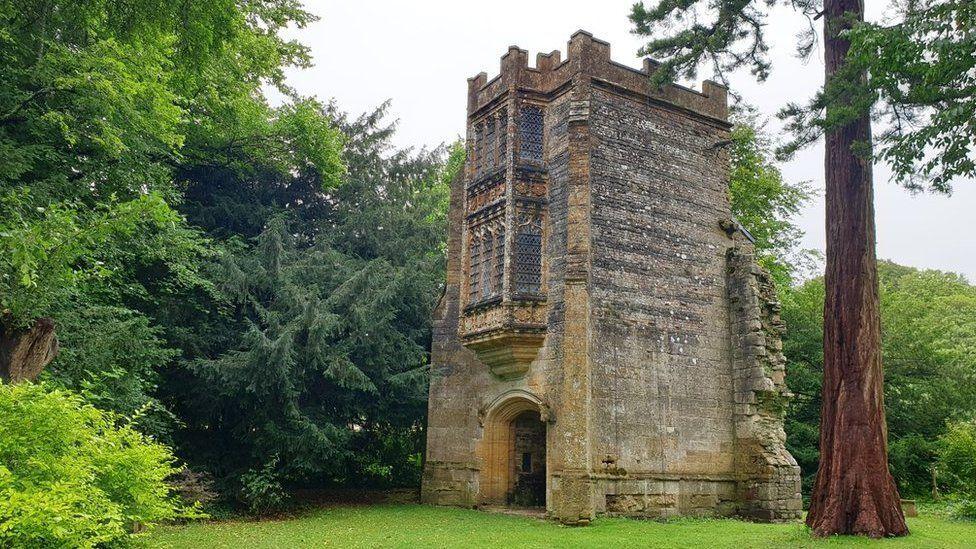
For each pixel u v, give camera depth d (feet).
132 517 27.25
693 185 75.15
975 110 37.52
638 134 71.97
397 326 87.04
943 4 38.19
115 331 53.67
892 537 47.60
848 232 52.54
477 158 76.79
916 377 106.42
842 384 50.85
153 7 54.19
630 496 63.26
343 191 98.02
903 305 115.44
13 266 35.86
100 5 53.67
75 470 23.76
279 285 78.33
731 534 52.29
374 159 100.89
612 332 65.62
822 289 114.21
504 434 72.69
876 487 48.93
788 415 102.27
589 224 65.41
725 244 76.59
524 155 70.85
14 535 20.89
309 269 83.66
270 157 92.07
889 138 42.09
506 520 62.49
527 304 66.85
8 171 48.16
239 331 76.23
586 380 61.36
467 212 75.77
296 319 72.90
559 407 63.26
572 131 67.46
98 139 51.11
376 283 81.51
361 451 88.48
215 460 73.87
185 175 87.10
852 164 53.06
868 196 53.01
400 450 95.50
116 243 57.52
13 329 36.32
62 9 54.70
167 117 57.41
